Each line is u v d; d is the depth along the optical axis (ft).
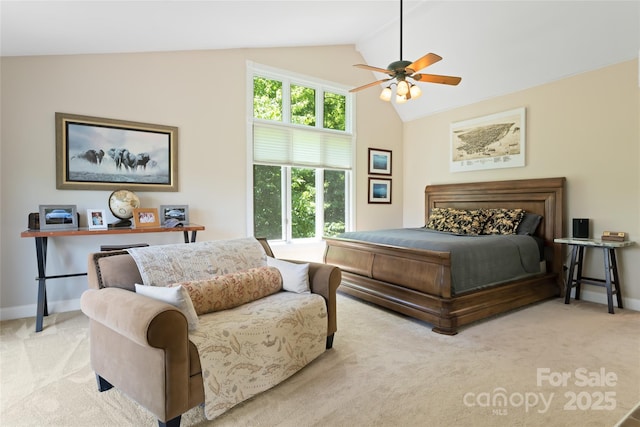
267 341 6.48
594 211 12.41
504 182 14.73
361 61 17.88
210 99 13.50
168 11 9.48
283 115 15.62
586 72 12.48
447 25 13.78
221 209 13.79
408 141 19.29
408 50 15.76
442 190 17.21
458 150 16.79
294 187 16.11
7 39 9.00
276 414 5.86
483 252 10.56
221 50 13.76
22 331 9.39
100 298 6.06
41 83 10.53
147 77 12.19
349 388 6.66
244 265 8.49
